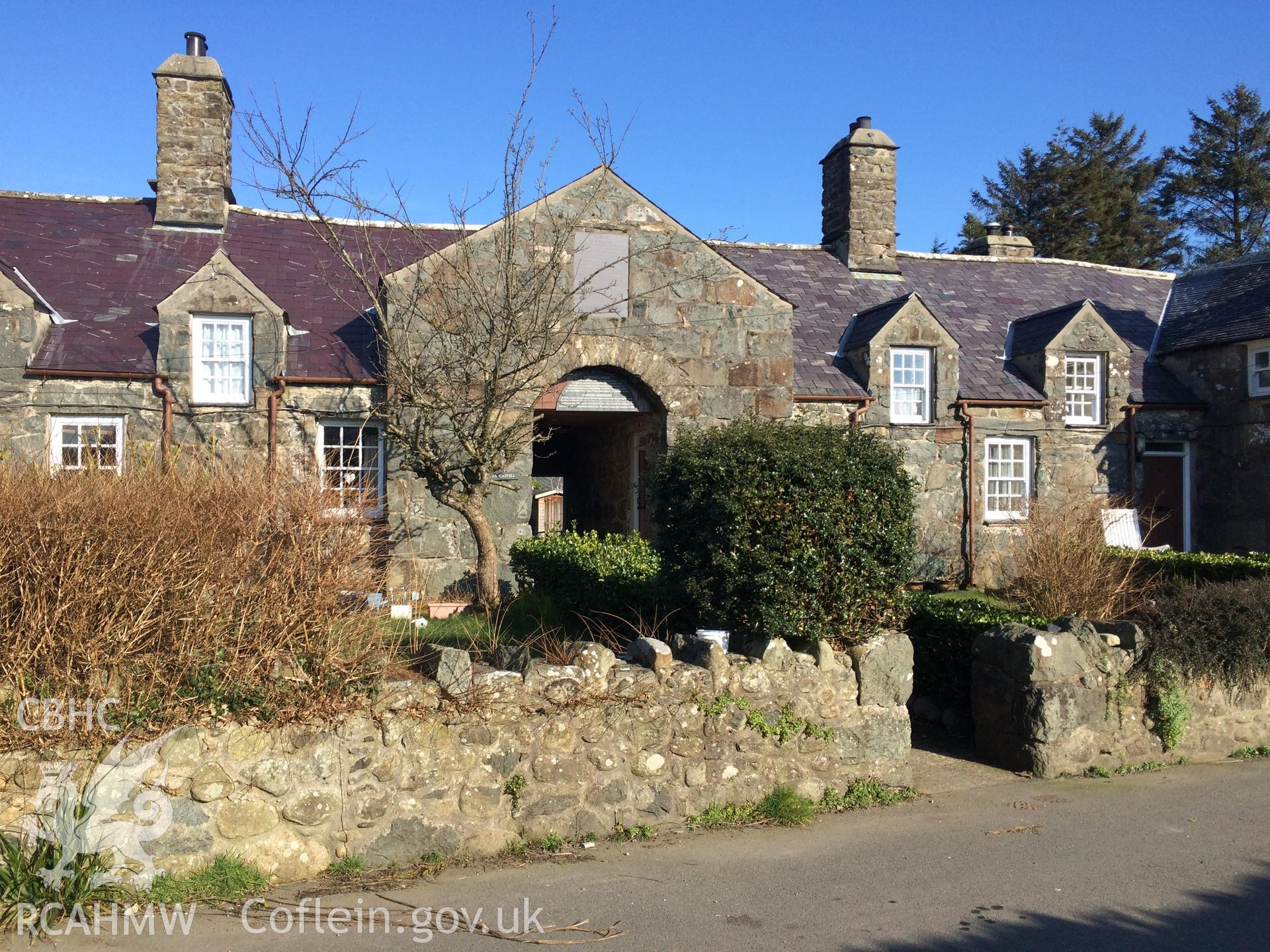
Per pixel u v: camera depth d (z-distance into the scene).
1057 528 12.66
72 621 5.10
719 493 7.15
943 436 16.97
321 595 5.65
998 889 5.54
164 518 5.52
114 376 13.27
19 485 5.64
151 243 16.22
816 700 6.88
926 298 20.11
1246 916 5.22
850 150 20.50
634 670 6.40
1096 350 17.86
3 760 4.97
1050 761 7.65
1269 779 7.70
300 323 14.79
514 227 12.78
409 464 12.38
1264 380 17.52
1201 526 18.58
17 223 15.89
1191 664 8.13
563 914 5.12
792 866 5.82
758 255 20.39
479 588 12.58
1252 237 42.78
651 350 14.08
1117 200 43.41
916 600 9.67
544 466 22.00
